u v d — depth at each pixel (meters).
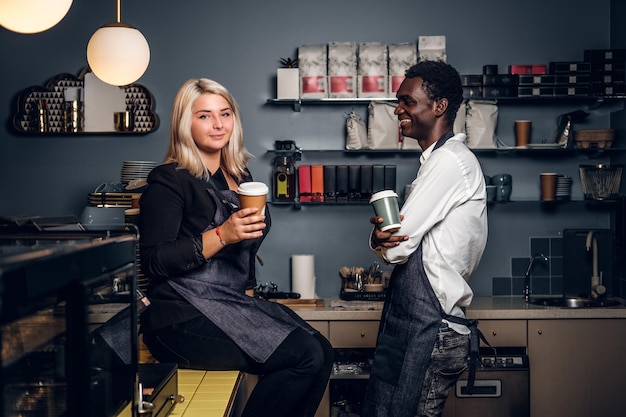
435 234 2.17
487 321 3.62
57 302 0.89
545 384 3.63
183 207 2.00
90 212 3.49
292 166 3.97
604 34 4.12
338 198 3.95
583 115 3.94
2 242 1.23
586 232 4.14
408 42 4.11
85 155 4.09
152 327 1.97
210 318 1.95
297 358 1.92
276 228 4.15
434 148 2.25
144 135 4.10
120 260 1.14
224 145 2.13
